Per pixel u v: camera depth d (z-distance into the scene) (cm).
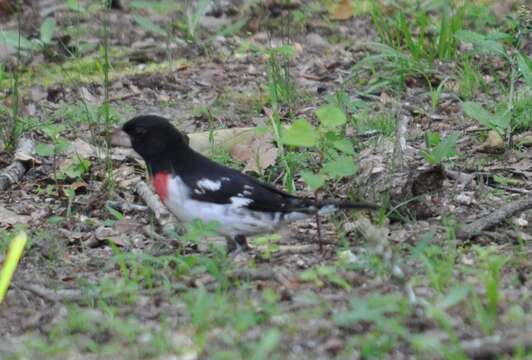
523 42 1642
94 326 848
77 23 1766
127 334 813
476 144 1354
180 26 1820
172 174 1003
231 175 1003
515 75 1488
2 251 1062
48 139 1416
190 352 779
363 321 813
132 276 987
